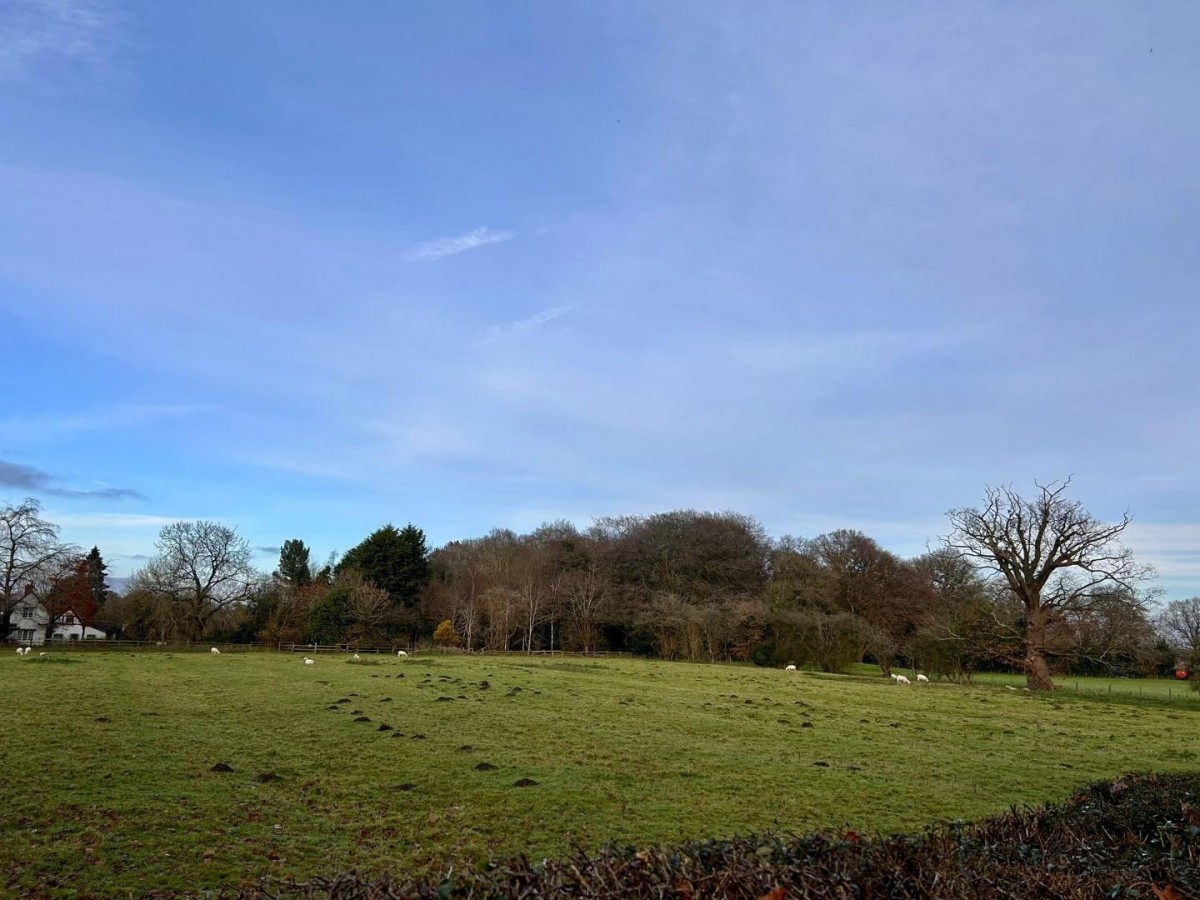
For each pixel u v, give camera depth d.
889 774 17.34
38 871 9.79
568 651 76.75
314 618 73.44
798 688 39.94
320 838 11.52
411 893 4.84
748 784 15.86
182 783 14.34
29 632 92.06
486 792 14.44
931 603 72.88
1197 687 42.78
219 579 77.75
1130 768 19.08
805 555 81.19
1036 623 47.91
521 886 4.93
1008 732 25.20
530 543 101.19
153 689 30.16
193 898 8.98
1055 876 5.98
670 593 77.19
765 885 5.02
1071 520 47.06
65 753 16.64
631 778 16.03
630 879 5.05
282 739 19.11
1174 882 6.15
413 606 85.38
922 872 5.67
